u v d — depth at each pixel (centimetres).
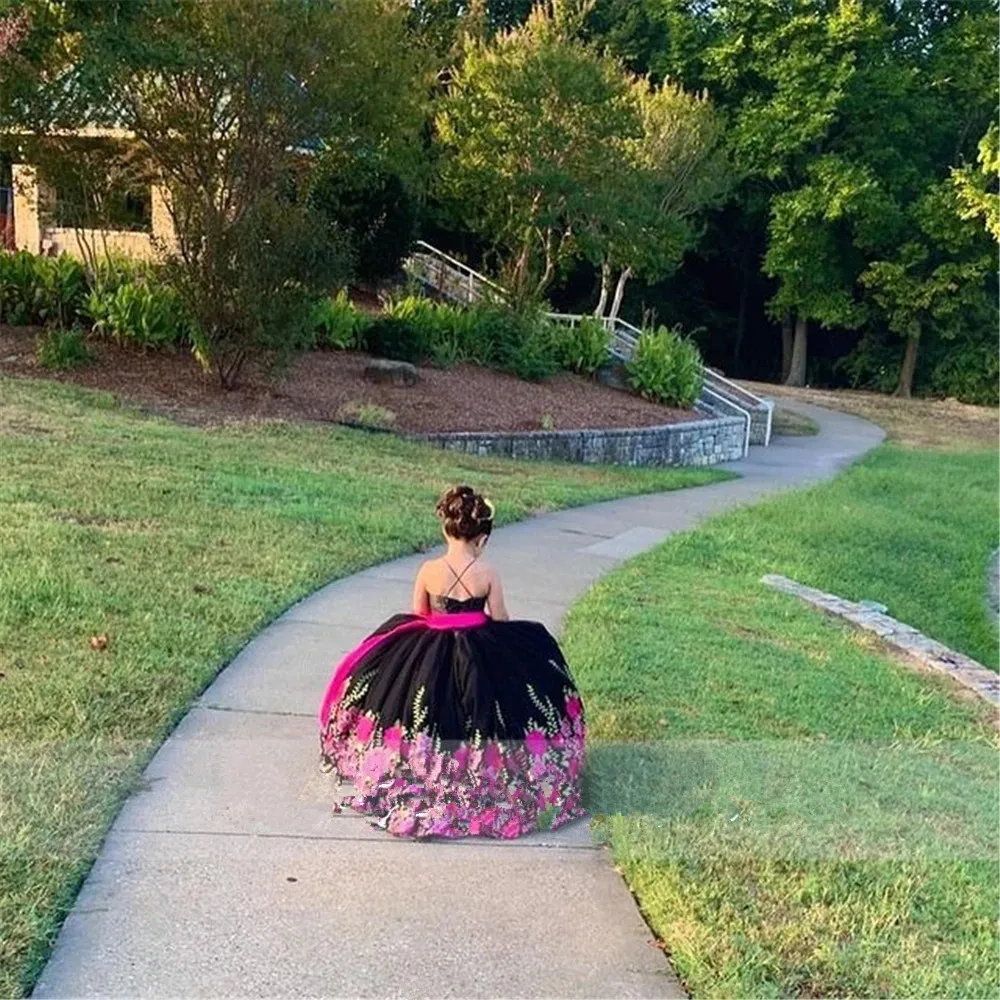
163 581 649
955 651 809
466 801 404
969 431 2853
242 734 468
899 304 3550
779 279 3862
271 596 656
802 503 1347
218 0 1420
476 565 451
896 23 3556
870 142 3478
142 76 1445
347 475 1073
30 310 1538
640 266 2561
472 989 310
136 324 1484
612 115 2033
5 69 1308
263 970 311
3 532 692
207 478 944
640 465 1708
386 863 377
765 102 3484
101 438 1040
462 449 1442
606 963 328
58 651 521
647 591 802
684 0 3531
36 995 292
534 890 366
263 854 375
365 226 2225
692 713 546
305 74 1493
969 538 1357
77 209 1642
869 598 966
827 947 342
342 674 447
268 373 1424
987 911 376
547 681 431
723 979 319
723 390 2369
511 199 2078
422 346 1816
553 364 1978
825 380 4066
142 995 296
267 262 1344
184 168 1493
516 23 3253
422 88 1912
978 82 3466
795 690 604
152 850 370
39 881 338
